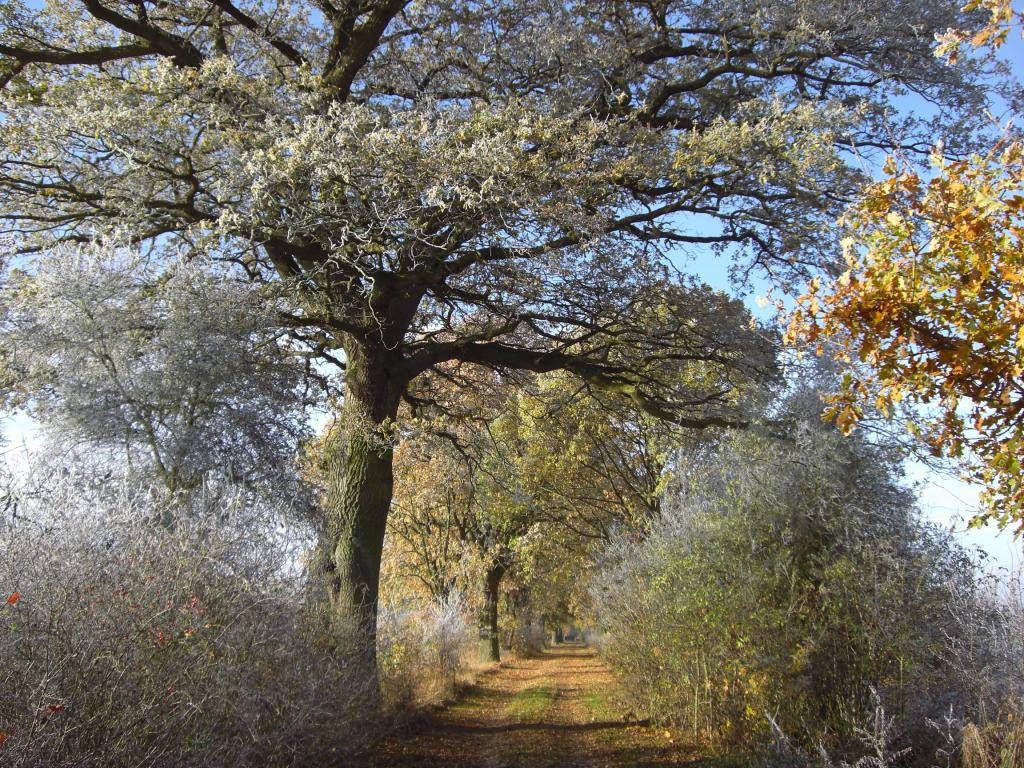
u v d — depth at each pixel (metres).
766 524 10.02
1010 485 4.52
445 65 12.98
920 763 7.23
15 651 4.54
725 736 10.39
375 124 10.25
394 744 11.09
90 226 11.71
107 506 6.12
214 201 10.89
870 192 4.92
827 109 10.79
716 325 12.26
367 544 12.23
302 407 11.34
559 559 29.20
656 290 12.30
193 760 5.51
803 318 5.10
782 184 11.62
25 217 11.79
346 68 12.43
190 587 5.90
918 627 8.13
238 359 9.92
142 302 9.60
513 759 10.66
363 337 12.71
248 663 6.46
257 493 9.41
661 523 12.92
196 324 9.48
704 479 12.02
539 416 19.61
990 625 7.16
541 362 13.85
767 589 9.77
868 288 4.65
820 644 9.07
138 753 5.04
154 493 7.58
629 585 14.34
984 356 4.39
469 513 28.36
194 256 10.26
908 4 11.68
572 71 12.53
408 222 10.28
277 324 11.10
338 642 9.43
